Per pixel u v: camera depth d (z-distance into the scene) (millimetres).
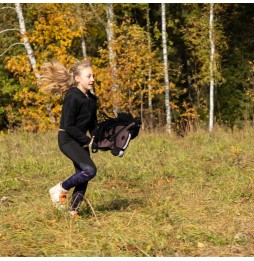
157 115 25469
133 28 20047
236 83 26969
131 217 5871
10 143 11977
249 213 6336
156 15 26734
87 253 4980
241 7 27203
